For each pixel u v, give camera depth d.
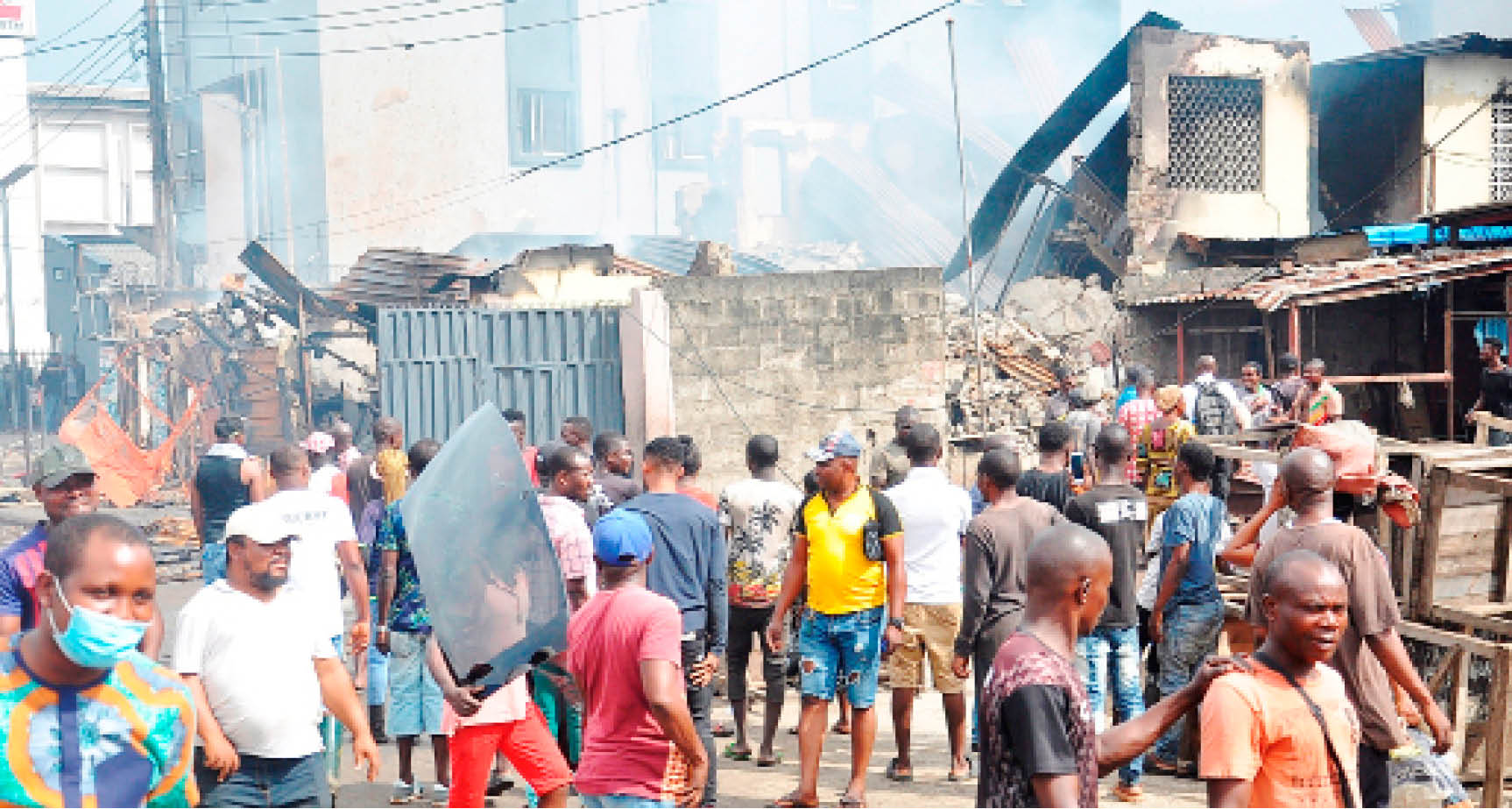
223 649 4.97
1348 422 7.14
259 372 29.28
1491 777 6.66
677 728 4.76
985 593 7.20
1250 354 20.27
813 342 16.89
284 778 5.07
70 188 60.31
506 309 17.47
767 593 8.38
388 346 17.23
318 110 46.19
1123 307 21.09
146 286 42.88
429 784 7.94
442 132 48.06
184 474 31.34
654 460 6.98
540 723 6.12
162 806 3.58
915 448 8.05
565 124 50.78
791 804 7.29
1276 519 8.10
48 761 3.37
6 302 57.78
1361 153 26.91
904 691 7.95
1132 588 7.33
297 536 5.16
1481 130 26.31
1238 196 25.23
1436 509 7.08
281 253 46.97
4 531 24.41
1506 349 18.89
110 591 3.32
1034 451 18.08
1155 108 24.64
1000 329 21.55
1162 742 7.96
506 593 4.93
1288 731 3.72
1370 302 19.83
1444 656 7.21
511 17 49.31
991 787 3.58
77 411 25.39
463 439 5.00
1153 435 9.01
